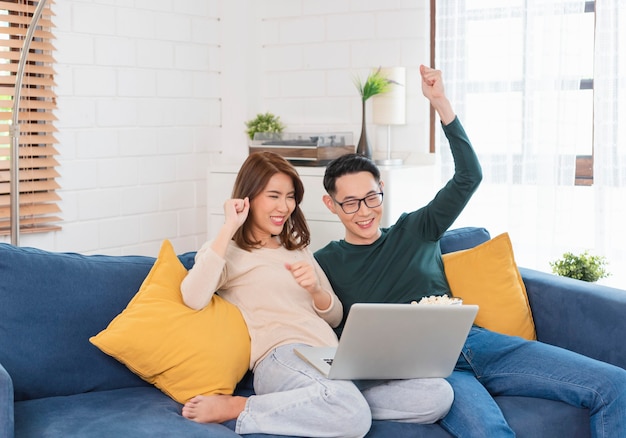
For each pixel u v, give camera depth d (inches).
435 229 109.6
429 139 156.1
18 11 137.2
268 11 167.5
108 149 151.5
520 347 100.4
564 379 94.0
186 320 94.1
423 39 153.3
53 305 94.0
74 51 144.9
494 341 102.3
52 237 144.8
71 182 146.6
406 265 108.8
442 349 90.1
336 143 153.1
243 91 167.0
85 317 95.2
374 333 85.9
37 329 92.7
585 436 94.8
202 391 92.1
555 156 144.2
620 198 140.6
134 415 85.7
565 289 108.5
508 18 146.9
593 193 144.0
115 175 152.9
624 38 138.3
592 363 95.0
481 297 110.3
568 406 94.3
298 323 99.7
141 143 156.6
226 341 95.0
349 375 89.0
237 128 168.1
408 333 87.2
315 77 164.2
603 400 91.6
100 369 95.0
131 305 94.9
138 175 156.6
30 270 94.3
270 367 94.7
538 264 146.9
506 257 111.7
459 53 150.4
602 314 103.3
